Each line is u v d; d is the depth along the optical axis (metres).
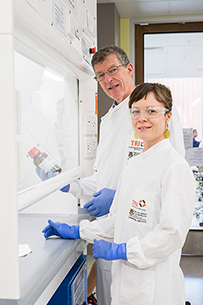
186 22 3.85
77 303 1.40
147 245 1.05
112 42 3.37
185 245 3.36
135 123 1.14
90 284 2.44
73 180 1.68
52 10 1.13
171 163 1.08
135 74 4.00
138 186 1.18
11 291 0.81
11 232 0.81
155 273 1.10
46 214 1.85
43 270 1.01
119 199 1.28
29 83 1.41
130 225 1.19
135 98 1.13
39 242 1.33
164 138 1.18
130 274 1.13
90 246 3.37
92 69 1.87
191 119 4.82
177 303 1.15
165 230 1.03
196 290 2.62
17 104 0.84
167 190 1.05
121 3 3.40
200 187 3.39
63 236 1.37
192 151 3.20
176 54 4.15
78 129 1.99
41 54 1.33
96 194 1.60
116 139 1.70
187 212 1.06
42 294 0.96
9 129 0.80
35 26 1.05
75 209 1.89
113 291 1.26
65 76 1.78
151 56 4.19
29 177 1.40
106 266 1.71
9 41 0.79
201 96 4.74
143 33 3.95
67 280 1.28
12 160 0.80
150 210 1.12
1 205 0.81
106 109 3.53
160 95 1.11
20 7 0.90
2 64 0.79
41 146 1.53
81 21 1.58
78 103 1.99
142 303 1.09
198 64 4.30
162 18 3.85
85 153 1.99
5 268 0.81
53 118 1.67
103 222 1.35
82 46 1.60
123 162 1.61
